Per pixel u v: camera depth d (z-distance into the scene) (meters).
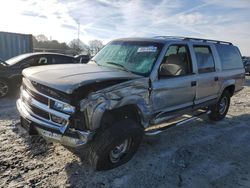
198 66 4.80
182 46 4.50
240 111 7.38
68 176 3.28
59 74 3.34
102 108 3.11
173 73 4.08
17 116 5.59
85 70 3.64
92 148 3.28
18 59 8.02
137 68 3.89
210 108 5.80
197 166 3.78
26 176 3.22
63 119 3.03
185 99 4.54
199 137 4.96
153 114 3.93
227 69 5.92
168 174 3.50
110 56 4.44
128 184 3.20
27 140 4.23
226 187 3.29
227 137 5.07
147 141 4.55
